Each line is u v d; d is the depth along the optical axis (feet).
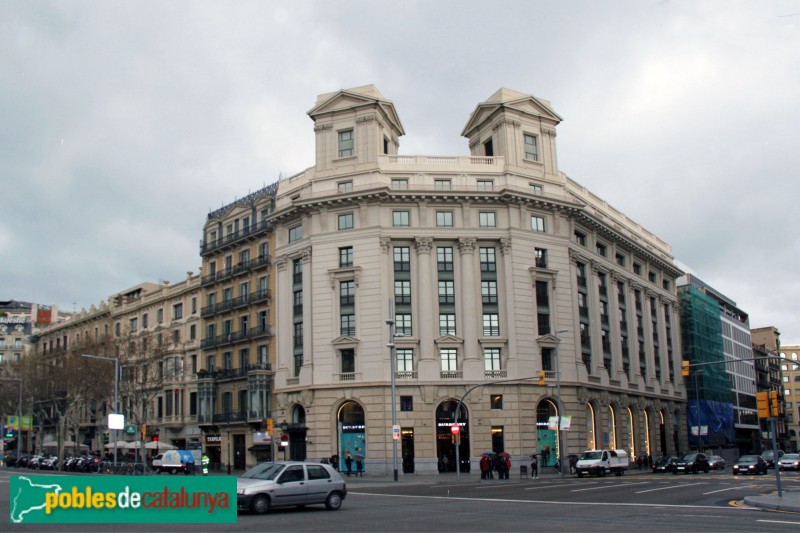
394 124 240.73
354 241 221.25
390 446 207.10
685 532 65.82
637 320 285.23
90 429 326.44
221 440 251.80
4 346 505.25
